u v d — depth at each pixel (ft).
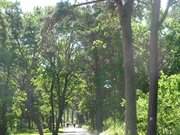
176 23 104.22
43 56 177.06
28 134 255.09
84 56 183.11
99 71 183.93
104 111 201.05
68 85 200.34
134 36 116.57
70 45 177.37
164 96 79.82
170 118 79.10
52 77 184.75
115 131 121.39
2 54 165.78
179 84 80.53
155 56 60.90
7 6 173.88
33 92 191.31
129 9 65.05
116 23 77.00
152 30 61.00
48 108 214.69
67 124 462.19
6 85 168.35
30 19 174.60
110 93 195.21
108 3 72.69
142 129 84.48
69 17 71.87
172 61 107.04
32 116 194.39
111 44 137.08
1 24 169.07
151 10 62.69
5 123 177.88
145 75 122.52
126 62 65.62
